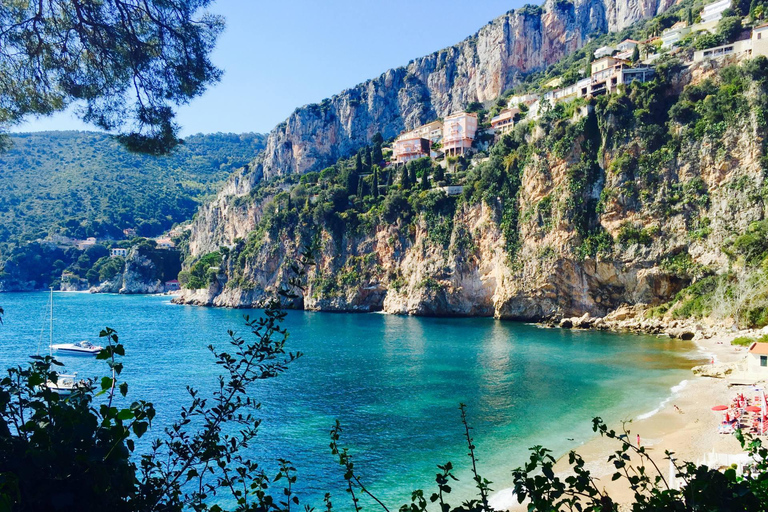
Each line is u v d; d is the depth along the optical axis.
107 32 12.30
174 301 183.62
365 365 67.69
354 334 97.06
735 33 103.94
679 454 32.97
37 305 173.25
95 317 136.75
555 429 40.25
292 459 35.16
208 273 181.12
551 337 88.50
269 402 49.66
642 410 43.91
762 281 77.62
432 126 191.00
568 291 106.19
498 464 33.88
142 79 12.98
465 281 123.44
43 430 6.32
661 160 97.50
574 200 104.88
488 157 141.38
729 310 79.88
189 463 8.31
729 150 91.19
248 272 163.12
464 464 34.12
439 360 70.12
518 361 67.62
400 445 37.81
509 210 115.50
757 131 88.62
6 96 12.80
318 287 144.88
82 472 6.38
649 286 97.12
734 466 7.40
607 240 100.81
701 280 89.69
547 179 109.69
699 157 94.19
